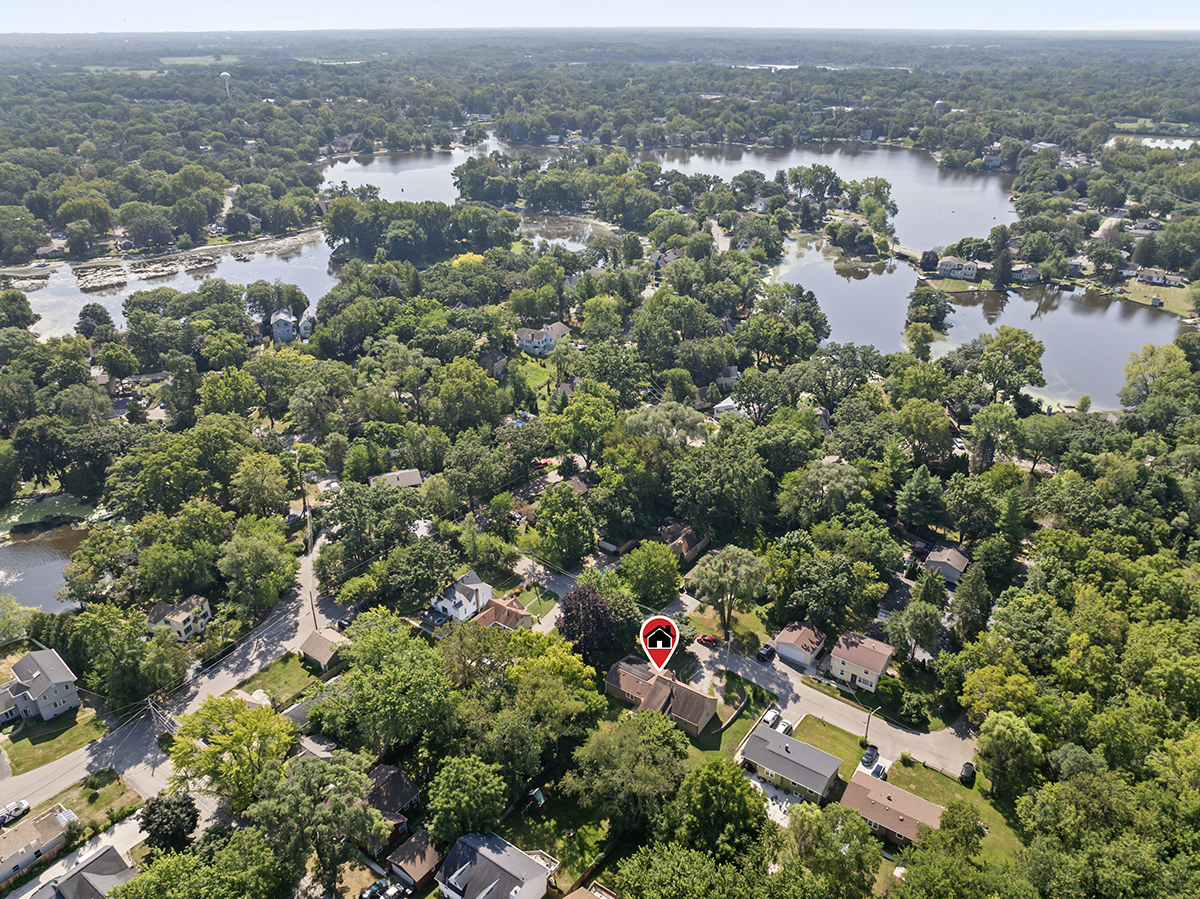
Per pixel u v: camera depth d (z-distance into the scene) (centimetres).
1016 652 10719
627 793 8525
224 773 8625
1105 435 15875
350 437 17800
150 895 7031
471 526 13750
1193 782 8319
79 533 15400
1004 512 13588
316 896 8062
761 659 11838
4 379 17175
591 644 11262
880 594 12375
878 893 8019
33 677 10656
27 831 8538
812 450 16000
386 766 9319
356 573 13300
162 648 10831
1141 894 7112
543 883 8075
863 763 9938
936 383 18550
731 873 7306
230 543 12412
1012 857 8406
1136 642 10462
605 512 14275
